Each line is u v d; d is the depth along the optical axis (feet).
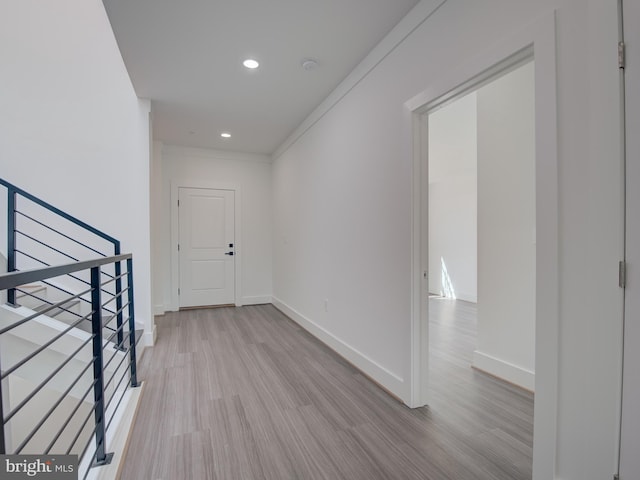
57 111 11.10
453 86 5.63
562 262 4.11
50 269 3.35
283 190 15.72
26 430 10.11
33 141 10.93
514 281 8.03
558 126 4.11
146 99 10.68
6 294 7.53
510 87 8.11
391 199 7.41
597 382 3.77
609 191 3.63
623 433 3.53
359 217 8.81
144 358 9.71
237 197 17.24
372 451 5.43
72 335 7.98
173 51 7.97
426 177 6.91
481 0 5.16
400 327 7.13
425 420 6.37
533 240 7.65
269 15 6.69
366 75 8.33
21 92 10.89
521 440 5.74
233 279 17.26
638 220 3.42
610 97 3.60
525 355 7.77
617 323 3.58
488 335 8.68
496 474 4.89
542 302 4.30
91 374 8.14
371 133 8.19
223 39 7.50
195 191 16.47
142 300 10.95
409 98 6.78
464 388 7.79
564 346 4.11
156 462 5.15
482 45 5.15
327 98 10.61
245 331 12.62
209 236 16.79
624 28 3.50
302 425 6.18
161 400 7.16
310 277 12.42
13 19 10.87
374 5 6.48
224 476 4.85
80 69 11.24
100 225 11.30
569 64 3.99
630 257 3.48
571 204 4.00
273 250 17.67
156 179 15.01
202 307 16.75
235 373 8.63
